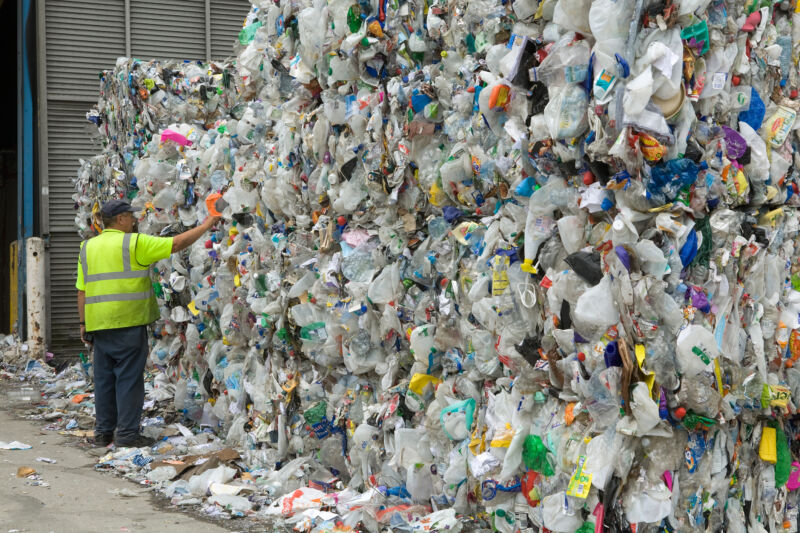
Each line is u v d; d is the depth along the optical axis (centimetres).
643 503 282
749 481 323
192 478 470
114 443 574
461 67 360
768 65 312
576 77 286
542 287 314
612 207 285
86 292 561
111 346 561
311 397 466
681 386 278
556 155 303
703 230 291
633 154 273
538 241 313
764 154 305
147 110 727
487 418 339
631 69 272
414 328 395
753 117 306
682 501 295
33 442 594
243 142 552
